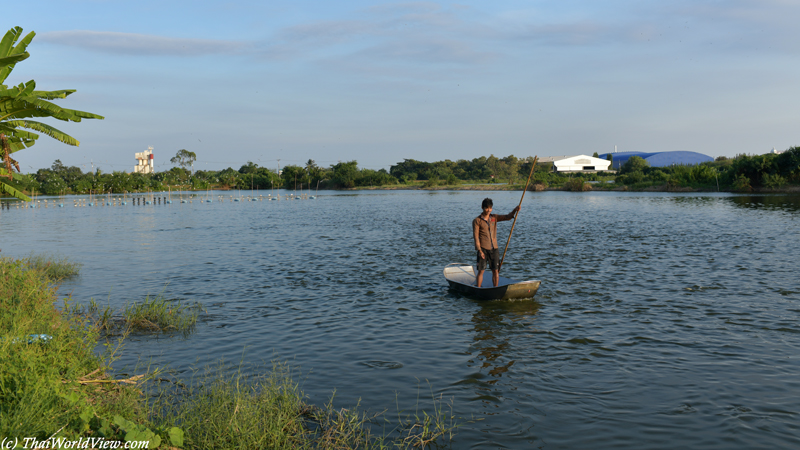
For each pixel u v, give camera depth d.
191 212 46.66
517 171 145.50
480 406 6.02
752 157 61.84
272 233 26.56
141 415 5.12
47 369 5.04
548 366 7.25
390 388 6.56
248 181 134.38
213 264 16.55
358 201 63.28
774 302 10.48
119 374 6.85
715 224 25.92
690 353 7.65
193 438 4.94
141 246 21.61
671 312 9.91
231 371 7.11
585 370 7.08
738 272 13.59
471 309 10.52
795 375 6.73
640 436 5.26
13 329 6.29
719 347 7.88
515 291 10.97
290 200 70.31
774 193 54.56
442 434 5.35
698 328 8.86
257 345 8.31
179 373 7.02
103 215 43.12
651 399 6.12
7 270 9.03
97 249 20.73
